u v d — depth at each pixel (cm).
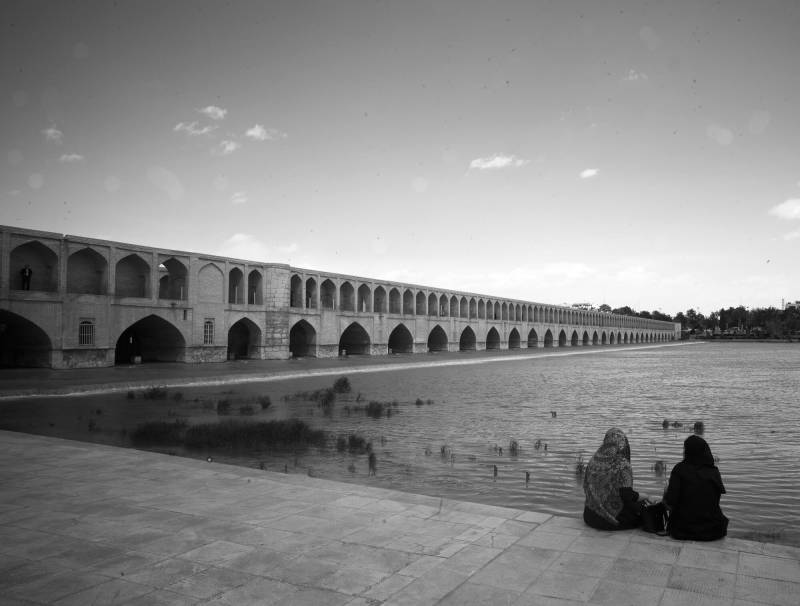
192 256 3095
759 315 14550
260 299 3544
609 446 505
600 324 9631
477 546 457
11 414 1449
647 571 407
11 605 360
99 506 558
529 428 1302
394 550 449
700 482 469
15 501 575
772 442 1134
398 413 1549
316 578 399
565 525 505
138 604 362
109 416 1433
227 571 411
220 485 634
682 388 2312
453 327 5469
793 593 373
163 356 3152
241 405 1658
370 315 4397
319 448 1052
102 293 2770
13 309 2384
